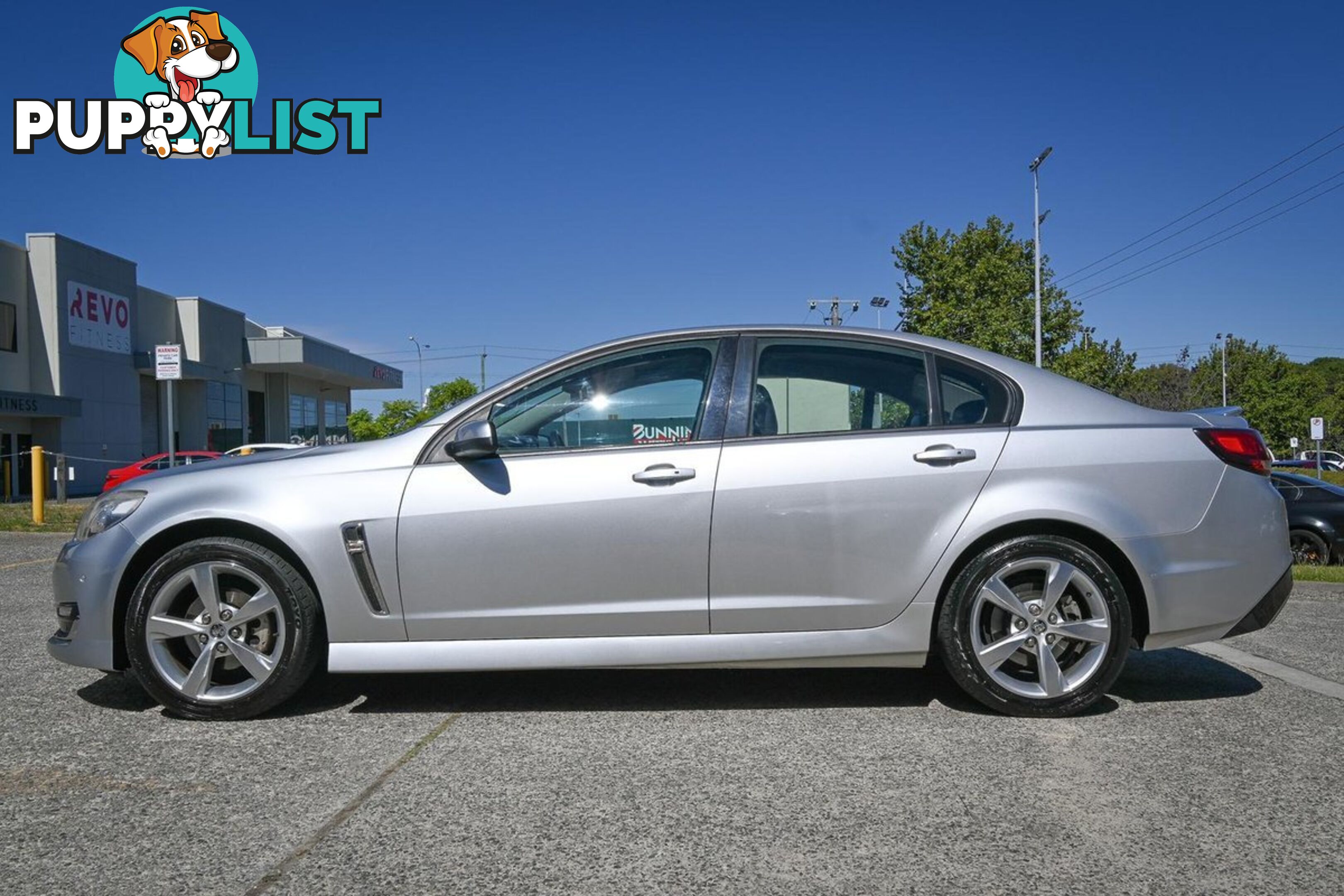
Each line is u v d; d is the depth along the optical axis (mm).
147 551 4152
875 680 4719
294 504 4066
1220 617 4109
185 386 44562
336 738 3838
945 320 34250
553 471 4094
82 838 2902
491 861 2746
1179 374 73750
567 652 4047
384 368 64375
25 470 32625
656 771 3455
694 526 4023
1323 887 2574
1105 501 4059
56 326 33812
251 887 2592
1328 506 11742
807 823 2992
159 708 4242
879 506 4043
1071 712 4039
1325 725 3945
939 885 2596
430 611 4047
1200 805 3119
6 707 4262
